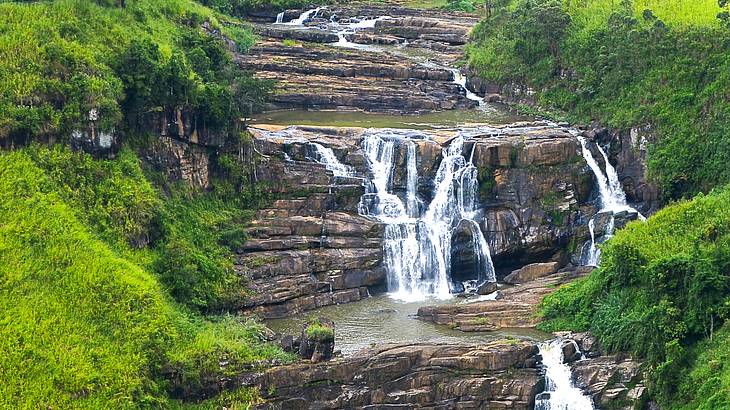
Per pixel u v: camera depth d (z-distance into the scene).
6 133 56.75
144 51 63.50
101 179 59.59
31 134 57.66
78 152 59.41
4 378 47.69
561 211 71.25
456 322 60.62
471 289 68.38
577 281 64.38
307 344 54.03
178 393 51.34
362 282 65.75
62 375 48.44
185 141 65.31
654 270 56.59
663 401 53.09
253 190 67.81
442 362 54.56
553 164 71.88
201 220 64.00
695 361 53.56
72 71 60.59
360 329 59.88
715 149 72.69
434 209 70.06
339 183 69.12
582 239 71.56
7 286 51.34
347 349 56.28
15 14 63.50
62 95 59.34
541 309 61.72
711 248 57.38
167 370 51.19
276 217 67.00
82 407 47.84
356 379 53.44
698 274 54.91
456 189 70.44
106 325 51.59
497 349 55.09
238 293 60.88
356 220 67.12
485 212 70.56
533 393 54.53
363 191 69.56
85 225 56.72
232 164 67.31
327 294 64.19
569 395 54.84
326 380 53.06
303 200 68.12
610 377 54.94
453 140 71.69
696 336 54.84
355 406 53.19
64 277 52.66
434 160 70.31
